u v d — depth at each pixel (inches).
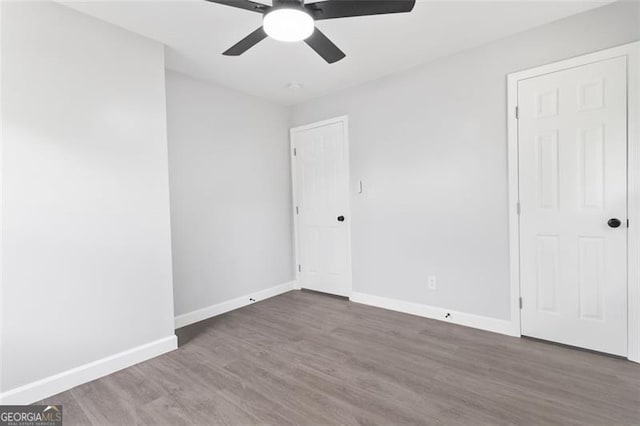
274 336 106.4
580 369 80.7
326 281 152.2
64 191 77.5
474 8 82.4
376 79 128.3
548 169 93.2
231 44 97.0
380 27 90.5
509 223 100.1
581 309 90.0
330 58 79.8
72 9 78.4
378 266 132.5
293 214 163.0
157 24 86.0
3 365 69.3
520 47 96.0
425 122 116.1
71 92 78.5
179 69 114.9
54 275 76.0
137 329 90.7
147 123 93.0
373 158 131.3
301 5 60.2
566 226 91.2
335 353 93.4
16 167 70.8
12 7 70.2
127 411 68.9
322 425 63.5
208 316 125.3
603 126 85.0
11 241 70.2
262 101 148.7
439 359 88.0
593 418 63.2
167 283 97.4
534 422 62.6
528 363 84.4
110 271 85.4
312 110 151.6
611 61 83.4
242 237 139.6
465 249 109.3
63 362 77.3
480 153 104.7
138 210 91.0
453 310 113.3
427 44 101.3
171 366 87.8
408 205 122.0
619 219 83.7
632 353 83.4
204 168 125.5
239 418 66.1
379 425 63.1
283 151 159.3
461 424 62.7
